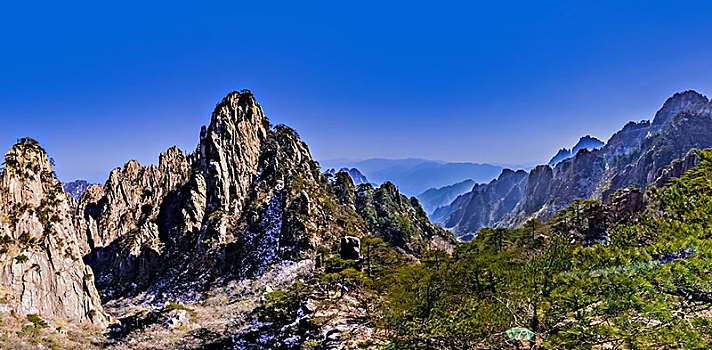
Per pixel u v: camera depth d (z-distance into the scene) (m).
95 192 154.38
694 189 23.42
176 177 151.88
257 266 91.31
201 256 101.88
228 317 62.22
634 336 19.11
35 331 50.25
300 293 56.72
